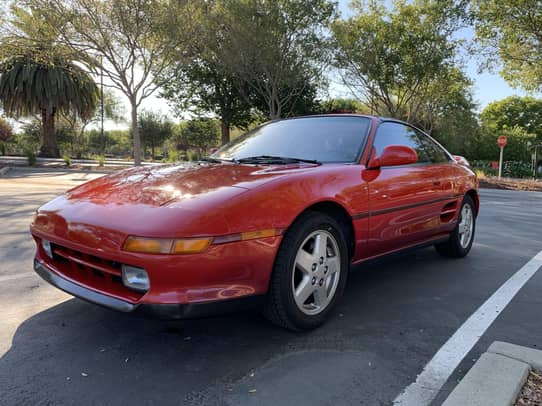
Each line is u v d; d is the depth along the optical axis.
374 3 15.47
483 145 34.56
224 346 2.14
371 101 17.77
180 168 2.69
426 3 14.62
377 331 2.35
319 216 2.28
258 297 2.03
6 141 37.09
